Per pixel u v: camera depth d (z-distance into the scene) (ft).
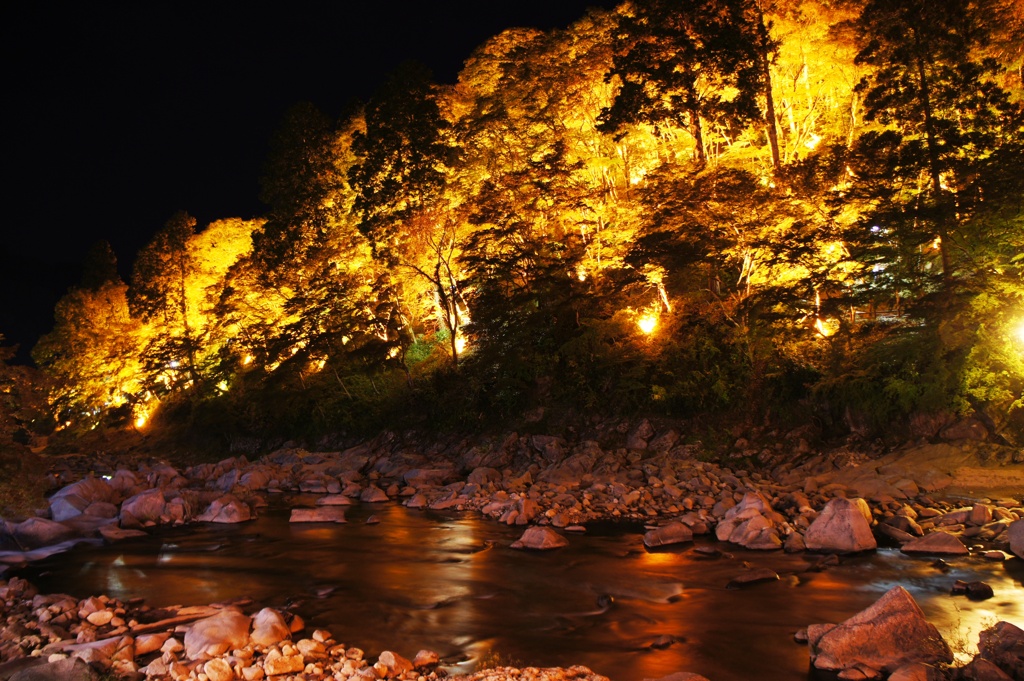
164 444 180.34
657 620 44.04
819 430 89.76
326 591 52.80
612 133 115.75
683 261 95.35
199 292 212.23
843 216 93.86
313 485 107.86
